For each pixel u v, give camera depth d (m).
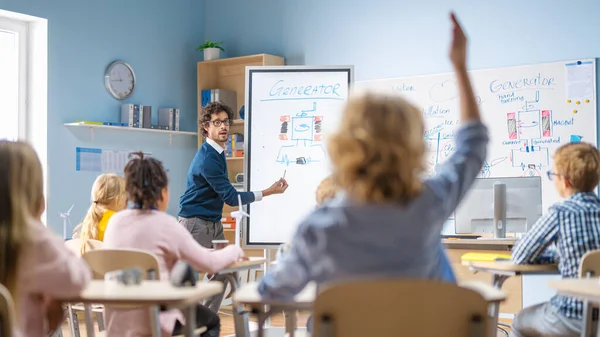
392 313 1.60
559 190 2.88
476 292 1.61
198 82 7.19
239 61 7.07
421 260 1.65
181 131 7.00
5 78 5.97
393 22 6.39
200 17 7.50
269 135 5.39
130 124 6.48
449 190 1.71
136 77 6.75
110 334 2.89
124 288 2.16
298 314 6.02
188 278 2.19
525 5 5.78
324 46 6.78
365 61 6.53
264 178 5.37
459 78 1.90
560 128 5.61
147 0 6.89
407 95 6.27
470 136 1.84
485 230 4.80
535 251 2.82
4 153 2.04
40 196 2.12
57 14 6.07
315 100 5.33
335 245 1.61
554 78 5.64
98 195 3.85
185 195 4.85
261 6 7.18
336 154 1.58
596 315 2.51
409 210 1.60
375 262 1.62
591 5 5.50
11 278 1.99
